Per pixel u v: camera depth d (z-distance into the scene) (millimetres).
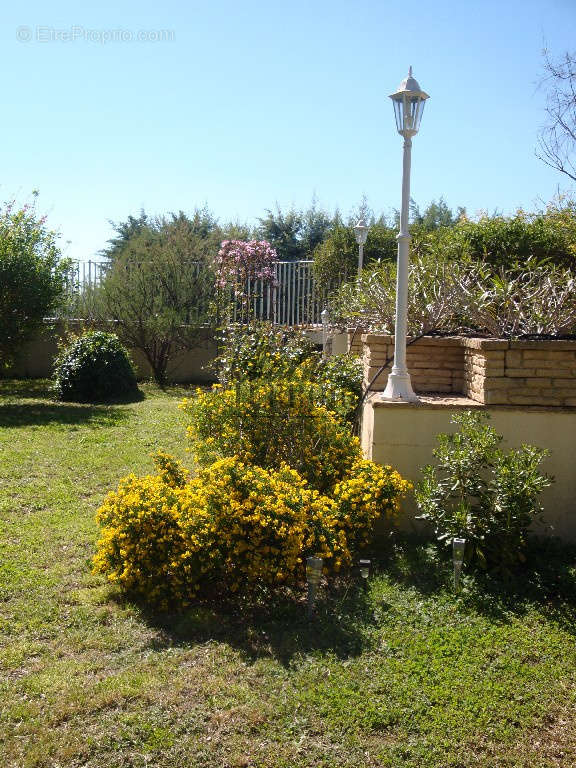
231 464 4707
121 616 4266
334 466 5723
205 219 30453
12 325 12930
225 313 14812
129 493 4688
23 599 4480
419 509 5395
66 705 3277
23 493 6840
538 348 5398
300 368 6824
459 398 5977
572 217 10914
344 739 3082
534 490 4766
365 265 17016
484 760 2973
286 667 3648
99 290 17359
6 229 12938
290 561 4422
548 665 3725
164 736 3076
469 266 8617
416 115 5562
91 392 13938
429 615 4234
